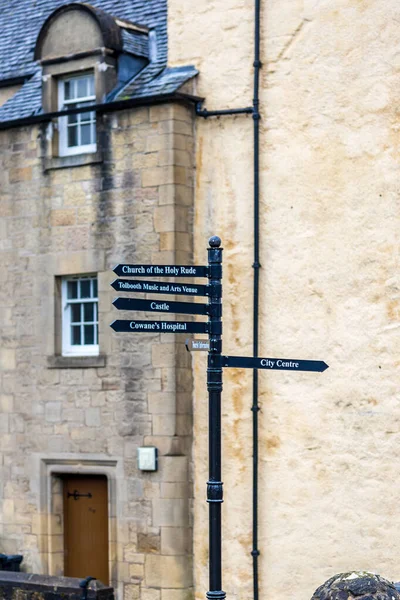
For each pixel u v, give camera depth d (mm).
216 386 12609
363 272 17344
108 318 19266
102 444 19266
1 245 20656
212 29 18797
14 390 20438
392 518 16953
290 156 17953
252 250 18234
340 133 17594
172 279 18703
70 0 22469
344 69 17578
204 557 18453
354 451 17266
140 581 18750
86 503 19812
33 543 20062
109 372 19219
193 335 18828
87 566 19734
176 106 18625
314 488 17531
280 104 18062
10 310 20531
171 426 18500
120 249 19156
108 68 19516
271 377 17922
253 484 17922
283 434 17797
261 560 17891
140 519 18781
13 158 20516
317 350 17641
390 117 17234
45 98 20250
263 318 18078
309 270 17750
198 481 18609
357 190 17438
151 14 20797
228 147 18516
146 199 18875
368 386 17234
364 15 17438
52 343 19953
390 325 17125
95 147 19812
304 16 17906
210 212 18734
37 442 20094
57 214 19922
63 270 19812
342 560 17297
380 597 8695
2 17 23578
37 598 18062
